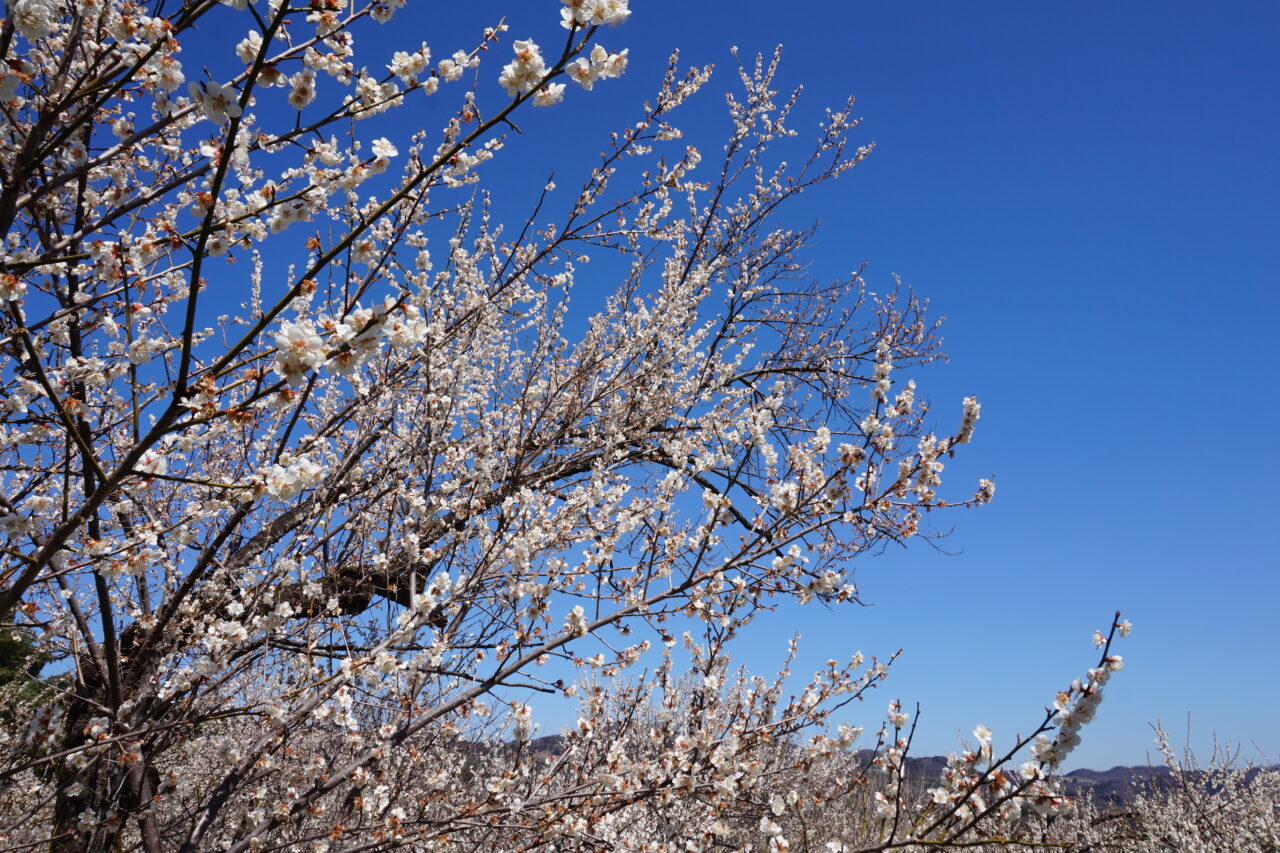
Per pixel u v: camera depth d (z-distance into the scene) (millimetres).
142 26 1883
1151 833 6863
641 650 3479
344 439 4844
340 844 3586
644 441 6336
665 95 4578
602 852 3455
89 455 1762
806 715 3723
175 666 3740
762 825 3512
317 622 3668
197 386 1732
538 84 1856
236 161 2182
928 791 3127
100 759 3055
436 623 3793
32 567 1772
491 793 3361
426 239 3691
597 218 4594
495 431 5004
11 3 1782
